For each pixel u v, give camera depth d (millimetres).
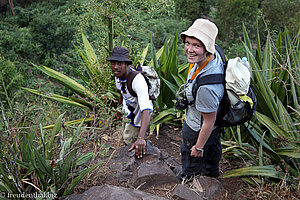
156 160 2582
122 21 3836
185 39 1987
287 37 4180
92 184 2387
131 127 2875
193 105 2225
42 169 2021
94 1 3680
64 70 10992
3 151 2146
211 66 2006
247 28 13867
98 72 4223
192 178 2576
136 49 4129
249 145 3186
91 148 2926
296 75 3422
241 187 2721
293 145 2918
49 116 3221
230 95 2031
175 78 3943
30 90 3904
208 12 16078
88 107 4094
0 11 13609
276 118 3268
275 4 13039
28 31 11977
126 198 1955
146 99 2430
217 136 2465
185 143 2410
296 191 2588
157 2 3641
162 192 2383
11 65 7762
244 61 2148
